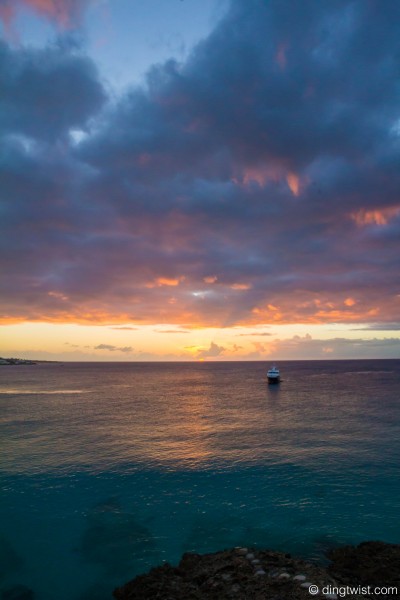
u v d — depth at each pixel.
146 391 105.50
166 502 24.64
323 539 19.61
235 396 89.56
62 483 28.11
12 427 49.91
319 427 48.59
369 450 36.47
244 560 16.38
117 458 34.62
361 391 96.31
